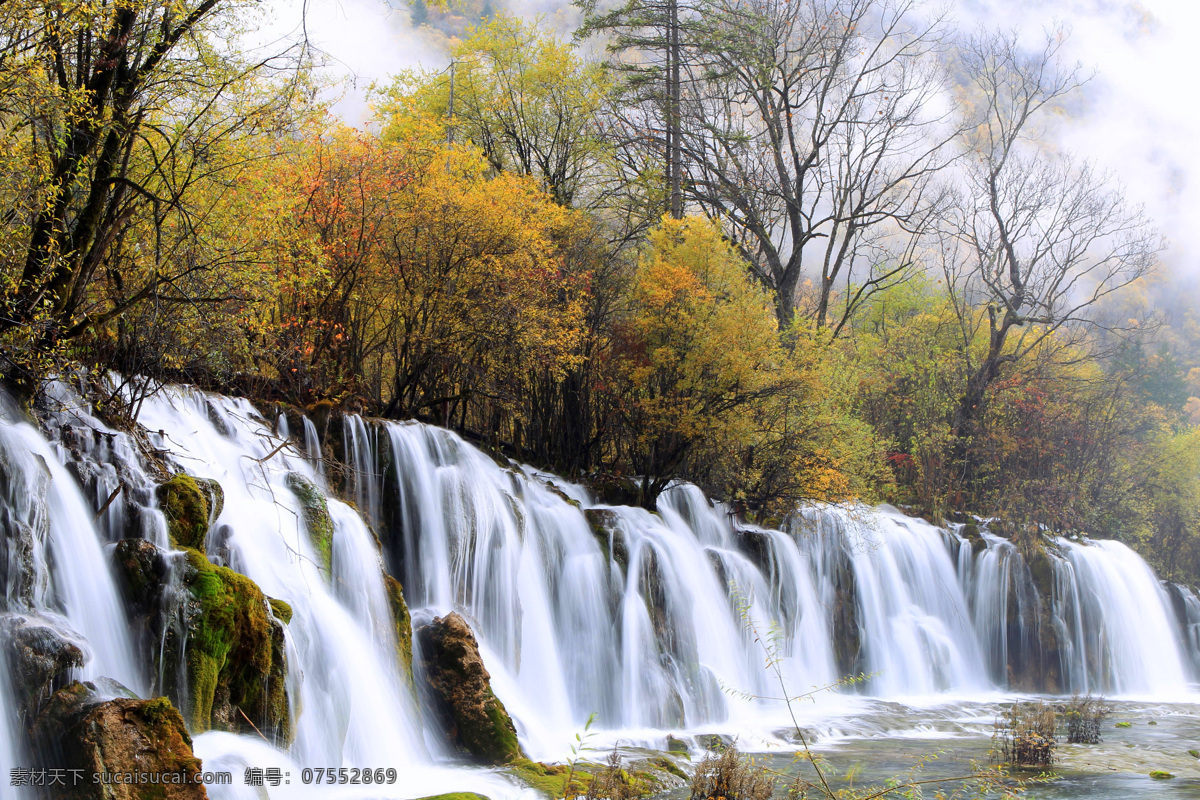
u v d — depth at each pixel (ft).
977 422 118.42
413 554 56.44
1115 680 93.76
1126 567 101.65
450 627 47.24
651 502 77.87
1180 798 46.60
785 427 85.46
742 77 128.26
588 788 40.81
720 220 94.22
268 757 33.96
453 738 44.80
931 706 74.69
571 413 86.12
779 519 85.20
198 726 33.47
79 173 41.42
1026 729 57.16
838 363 99.60
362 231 64.28
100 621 34.50
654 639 62.54
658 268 82.53
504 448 84.64
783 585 78.38
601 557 63.77
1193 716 75.92
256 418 54.60
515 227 71.10
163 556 35.50
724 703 64.23
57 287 40.81
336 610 43.09
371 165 67.21
